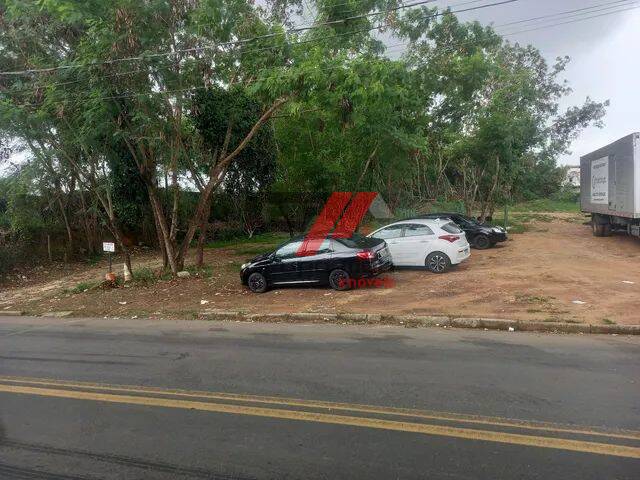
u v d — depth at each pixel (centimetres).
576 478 371
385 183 2717
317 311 1038
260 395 570
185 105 1423
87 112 1247
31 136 1402
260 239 2789
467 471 385
